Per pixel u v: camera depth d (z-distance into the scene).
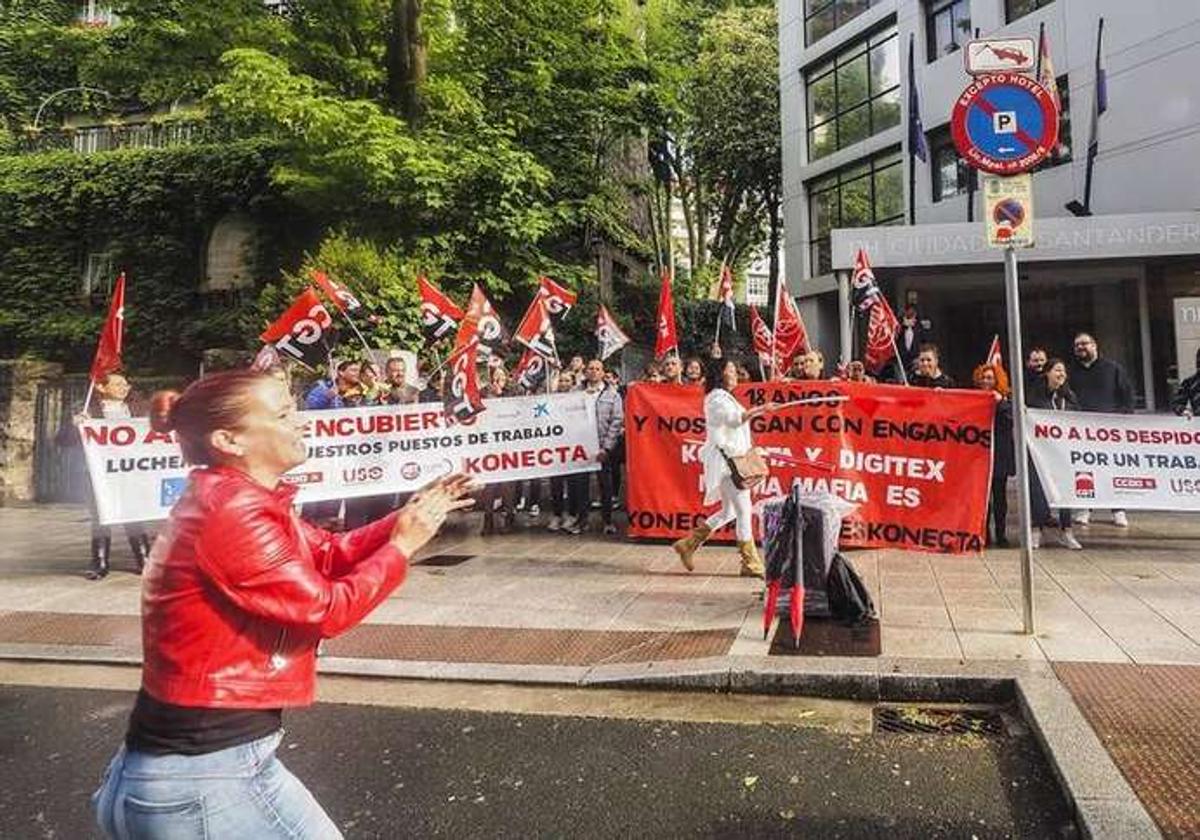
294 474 9.22
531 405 10.16
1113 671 5.06
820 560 6.20
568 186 17.88
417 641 6.23
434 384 11.74
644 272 24.75
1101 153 17.30
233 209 19.22
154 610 1.97
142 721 1.96
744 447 7.64
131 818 1.93
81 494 15.09
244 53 14.01
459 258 16.22
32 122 22.62
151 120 21.73
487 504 10.38
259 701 1.96
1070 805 3.68
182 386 16.80
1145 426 8.68
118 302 8.84
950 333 19.45
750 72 29.17
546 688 5.43
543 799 3.97
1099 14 17.30
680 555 7.84
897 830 3.61
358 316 14.16
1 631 6.87
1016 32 18.84
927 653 5.46
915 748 4.41
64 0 23.39
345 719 4.99
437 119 16.47
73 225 20.02
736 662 5.38
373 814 3.87
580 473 10.34
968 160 5.85
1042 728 4.29
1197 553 8.39
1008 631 5.88
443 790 4.09
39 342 19.75
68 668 6.16
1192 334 13.69
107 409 8.77
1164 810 3.50
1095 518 10.51
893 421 8.57
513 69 17.64
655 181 26.94
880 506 8.58
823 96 24.69
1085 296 18.27
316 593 1.96
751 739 4.57
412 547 2.15
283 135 16.14
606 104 18.11
